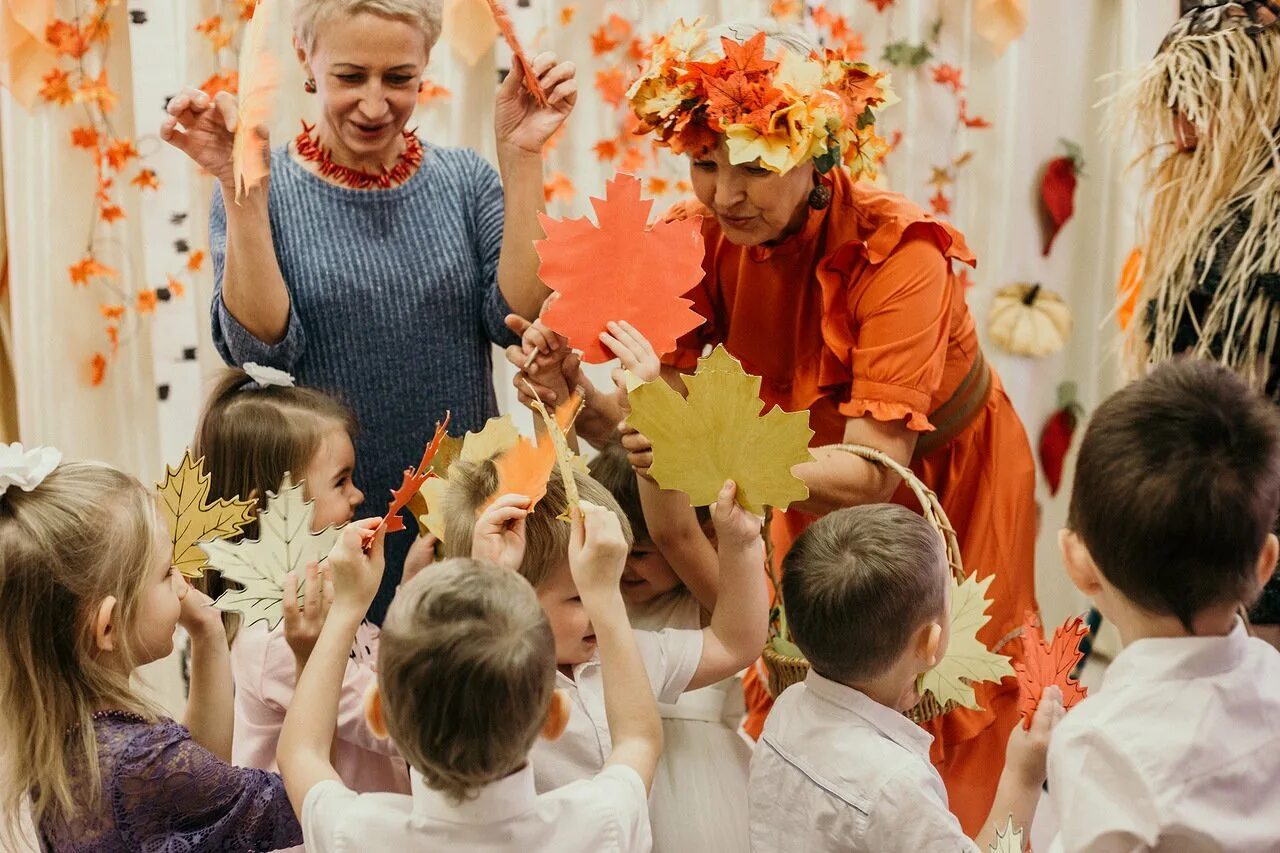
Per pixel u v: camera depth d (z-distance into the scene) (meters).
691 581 1.70
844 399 1.98
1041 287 3.10
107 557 1.41
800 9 2.84
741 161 1.69
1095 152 3.06
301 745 1.32
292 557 1.49
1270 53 1.92
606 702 1.36
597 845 1.22
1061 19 3.00
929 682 1.62
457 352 2.04
